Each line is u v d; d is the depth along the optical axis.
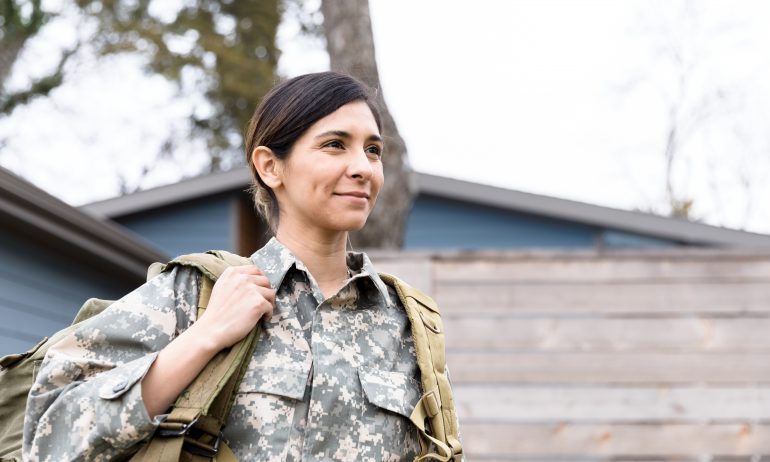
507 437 6.08
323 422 2.03
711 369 6.07
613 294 6.20
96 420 1.92
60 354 2.02
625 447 6.03
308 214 2.18
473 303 6.24
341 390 2.06
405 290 2.30
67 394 1.96
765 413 6.00
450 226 12.17
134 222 12.27
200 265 2.13
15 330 6.59
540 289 6.23
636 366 6.11
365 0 8.73
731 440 5.99
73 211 6.48
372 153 2.24
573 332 6.18
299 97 2.19
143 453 1.96
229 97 23.47
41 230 6.40
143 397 1.94
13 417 2.23
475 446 6.09
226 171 11.93
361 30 8.66
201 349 1.98
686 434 6.02
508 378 6.15
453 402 2.23
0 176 5.59
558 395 6.11
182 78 22.94
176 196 11.95
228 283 2.06
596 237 12.05
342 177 2.16
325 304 2.16
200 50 22.62
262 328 2.10
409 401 2.14
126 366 1.97
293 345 2.09
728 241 11.72
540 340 6.18
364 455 2.04
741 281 6.14
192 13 22.70
